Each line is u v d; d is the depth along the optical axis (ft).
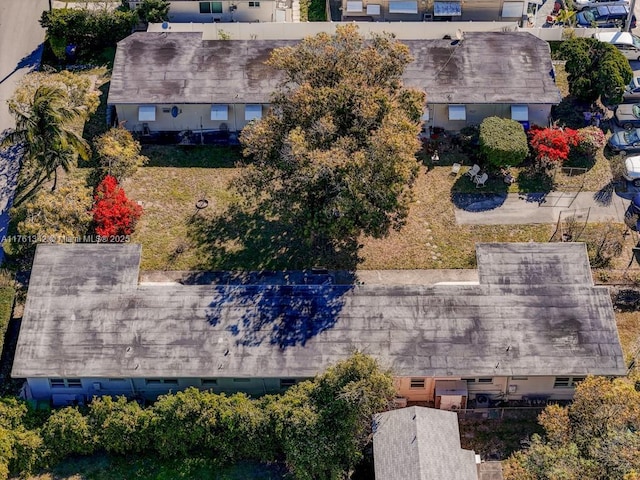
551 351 146.61
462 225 181.06
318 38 172.86
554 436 134.92
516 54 202.39
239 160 194.70
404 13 228.02
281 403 139.64
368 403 136.05
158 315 150.41
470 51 202.90
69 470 141.90
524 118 195.52
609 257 174.60
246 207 183.83
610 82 198.18
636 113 200.95
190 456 143.02
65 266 155.43
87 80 192.03
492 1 226.99
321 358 146.20
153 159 194.18
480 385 149.79
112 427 140.97
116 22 217.36
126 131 189.26
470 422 149.18
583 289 152.97
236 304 152.25
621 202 186.29
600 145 193.06
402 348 147.13
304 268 172.76
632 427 133.59
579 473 127.13
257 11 224.94
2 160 192.03
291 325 149.69
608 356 146.20
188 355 146.41
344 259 174.40
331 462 134.92
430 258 174.91
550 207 184.75
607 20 231.50
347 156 156.25
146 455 144.05
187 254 174.91
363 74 168.55
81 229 171.12
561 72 216.95
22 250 173.47
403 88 177.06
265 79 197.26
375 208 157.07
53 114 173.27
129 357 146.10
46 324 148.97
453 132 200.34
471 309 151.23
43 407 149.28
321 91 161.68
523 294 152.76
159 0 220.02
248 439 139.54
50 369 144.97
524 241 177.47
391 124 157.48
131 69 198.39
